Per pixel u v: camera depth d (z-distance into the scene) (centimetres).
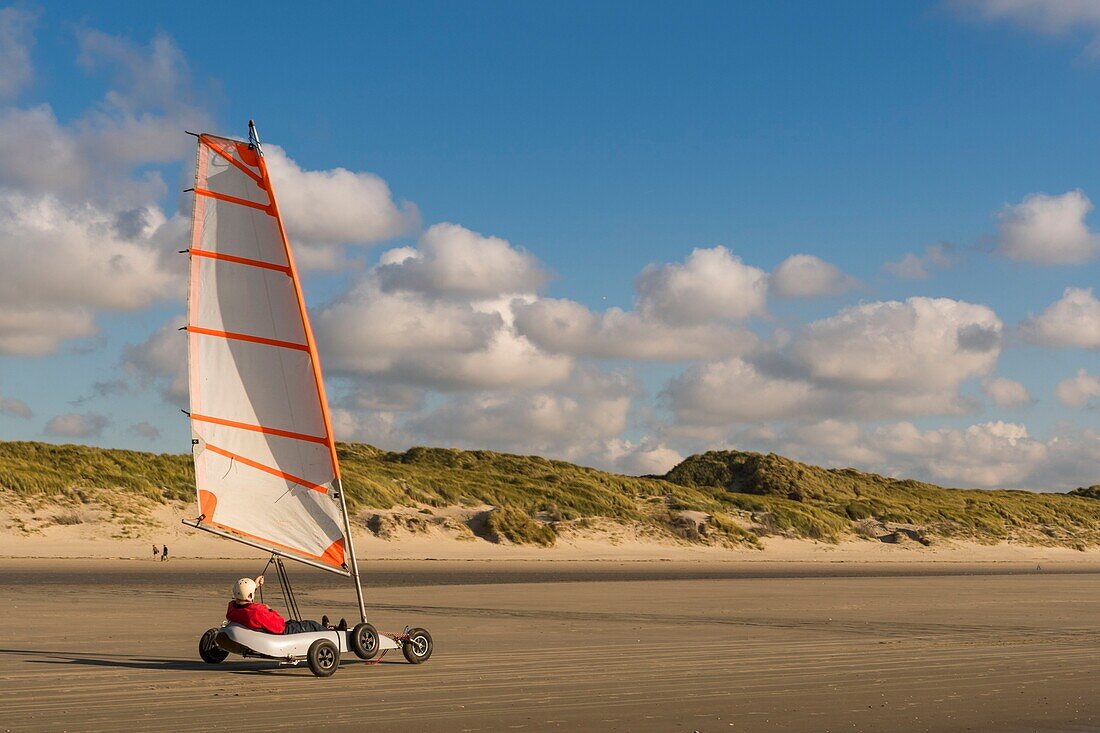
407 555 6588
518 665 1578
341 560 1531
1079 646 1917
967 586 4316
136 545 6116
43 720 1087
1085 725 1120
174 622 2295
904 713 1172
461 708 1179
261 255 1533
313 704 1201
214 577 4294
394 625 2312
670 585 4138
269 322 1527
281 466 1516
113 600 2916
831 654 1752
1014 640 2028
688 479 12925
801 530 9300
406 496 7831
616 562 6912
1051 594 3791
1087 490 15688
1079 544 10988
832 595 3559
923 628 2303
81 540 6047
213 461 1473
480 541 7344
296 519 1521
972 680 1438
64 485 6588
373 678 1426
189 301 1485
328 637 1496
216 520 1462
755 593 3634
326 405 1544
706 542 8431
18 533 5944
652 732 1052
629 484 9756
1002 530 10725
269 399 1516
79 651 1728
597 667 1559
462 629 2216
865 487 13300
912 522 10300
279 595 3278
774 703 1231
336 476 1536
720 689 1337
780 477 12569
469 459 10581
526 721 1102
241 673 1464
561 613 2694
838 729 1080
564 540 7812
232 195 1527
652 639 2012
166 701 1216
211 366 1488
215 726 1057
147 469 7238
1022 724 1119
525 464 10519
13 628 2100
